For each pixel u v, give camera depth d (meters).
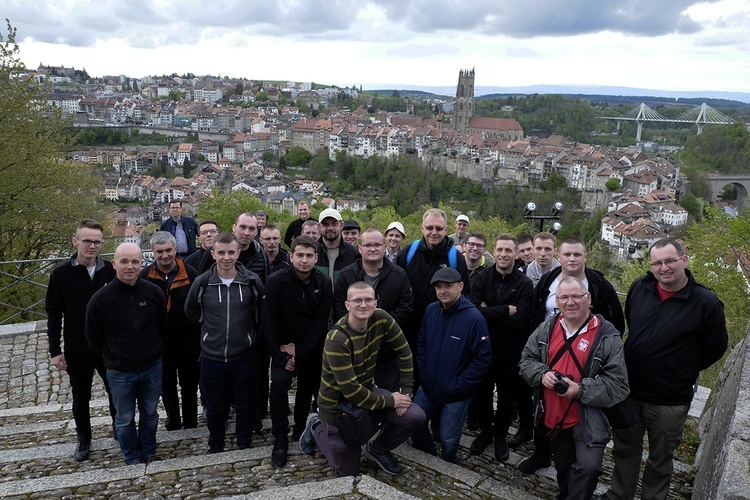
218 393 6.05
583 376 4.91
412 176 128.62
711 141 140.50
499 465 6.11
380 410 5.24
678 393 5.08
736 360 6.48
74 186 19.88
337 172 148.75
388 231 8.60
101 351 5.79
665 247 4.94
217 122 199.12
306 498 4.50
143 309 5.82
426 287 6.46
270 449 5.91
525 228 35.25
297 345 5.86
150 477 5.21
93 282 6.15
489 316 6.10
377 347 5.25
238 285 5.96
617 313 5.81
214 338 5.90
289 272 5.76
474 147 136.88
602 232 89.88
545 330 5.23
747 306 19.28
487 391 6.29
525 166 127.00
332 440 5.14
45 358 9.84
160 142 178.75
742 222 20.19
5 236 18.39
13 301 17.97
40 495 4.87
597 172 114.50
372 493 4.58
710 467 4.61
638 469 5.37
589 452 4.90
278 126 190.50
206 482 5.12
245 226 7.32
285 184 133.00
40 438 6.76
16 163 17.78
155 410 6.12
